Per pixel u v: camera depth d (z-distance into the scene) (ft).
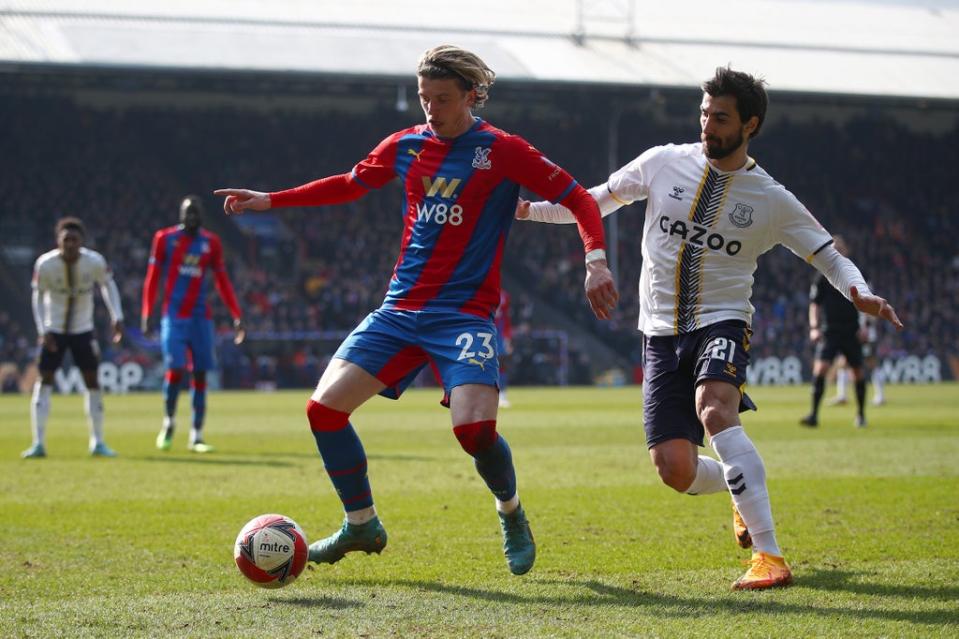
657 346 48.60
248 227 355.77
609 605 41.32
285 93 366.63
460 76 44.47
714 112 45.11
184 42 315.78
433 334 45.60
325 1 360.48
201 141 368.89
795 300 360.28
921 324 361.10
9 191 340.39
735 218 46.91
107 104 368.89
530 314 338.95
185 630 37.55
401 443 115.03
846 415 160.86
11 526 61.21
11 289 320.29
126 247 330.54
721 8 399.85
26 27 309.83
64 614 40.09
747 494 45.11
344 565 49.80
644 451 105.81
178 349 108.68
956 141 418.51
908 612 39.96
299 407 194.70
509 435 126.21
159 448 110.63
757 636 36.45
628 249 371.76
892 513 64.69
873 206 401.70
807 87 342.03
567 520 62.64
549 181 44.88
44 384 103.76
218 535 58.13
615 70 334.65
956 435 122.52
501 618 39.14
